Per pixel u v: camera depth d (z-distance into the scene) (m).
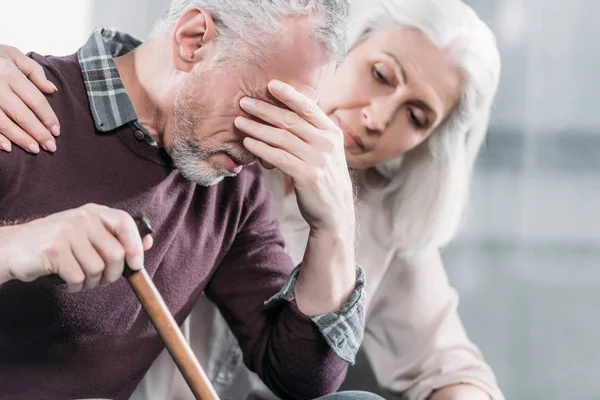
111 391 1.38
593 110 4.43
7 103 1.23
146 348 1.40
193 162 1.29
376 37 1.82
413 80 1.80
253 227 1.52
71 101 1.29
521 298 3.85
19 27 2.35
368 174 1.92
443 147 1.89
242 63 1.24
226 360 1.80
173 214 1.36
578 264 4.17
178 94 1.27
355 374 1.99
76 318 1.30
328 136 1.31
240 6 1.23
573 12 4.37
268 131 1.28
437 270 2.01
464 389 1.87
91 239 1.03
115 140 1.30
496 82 1.88
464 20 1.83
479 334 3.55
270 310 1.48
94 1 2.62
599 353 3.47
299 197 1.33
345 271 1.40
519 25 4.33
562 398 3.13
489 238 4.29
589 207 4.39
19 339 1.29
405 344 1.97
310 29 1.24
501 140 4.42
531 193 4.42
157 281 1.38
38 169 1.25
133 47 1.39
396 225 1.93
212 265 1.46
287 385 1.45
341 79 1.83
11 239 1.05
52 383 1.33
